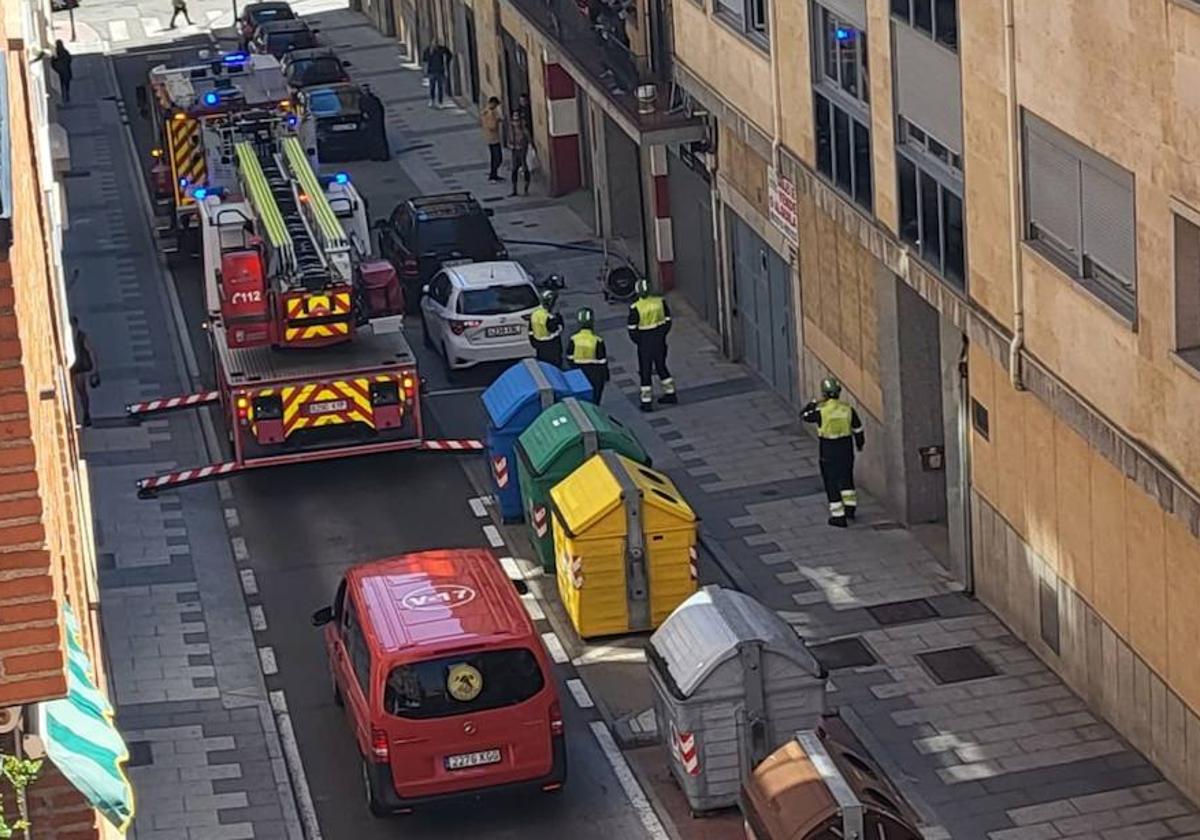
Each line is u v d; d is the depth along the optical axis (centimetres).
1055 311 2238
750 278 3481
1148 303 2023
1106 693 2311
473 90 5619
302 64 5653
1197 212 1897
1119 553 2233
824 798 1888
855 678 2475
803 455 3166
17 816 1223
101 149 5494
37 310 1498
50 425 1383
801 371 3238
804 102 2950
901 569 2748
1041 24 2175
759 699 2158
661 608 2606
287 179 3388
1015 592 2522
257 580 2884
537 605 2744
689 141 3569
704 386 3484
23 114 1669
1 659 1066
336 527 3048
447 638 2148
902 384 2817
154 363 3806
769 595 2714
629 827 2211
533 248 4369
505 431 2962
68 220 4597
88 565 1998
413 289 4000
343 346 3162
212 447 3375
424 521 3056
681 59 3506
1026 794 2205
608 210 4325
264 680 2594
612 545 2572
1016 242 2297
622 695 2488
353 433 3147
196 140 4162
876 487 2953
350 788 2328
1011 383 2398
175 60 6069
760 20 3172
